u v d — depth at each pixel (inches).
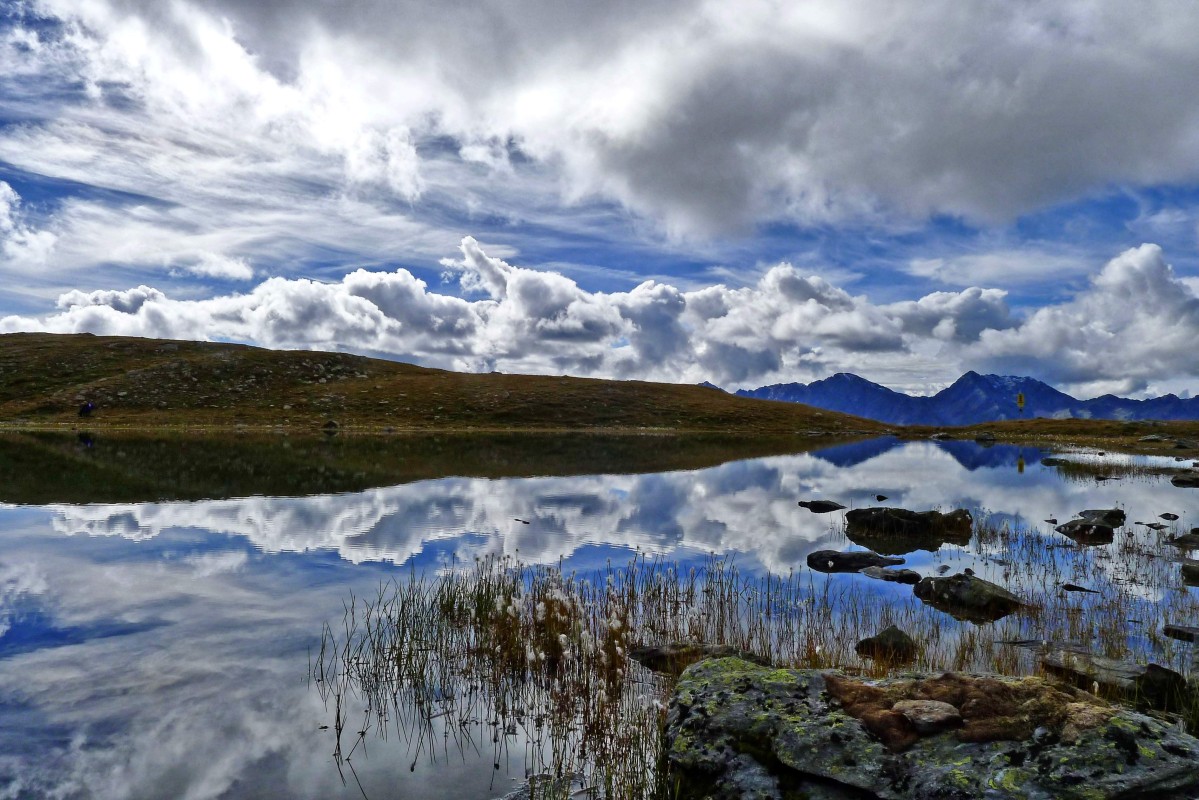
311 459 1879.9
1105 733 240.4
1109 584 678.5
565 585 627.8
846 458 2410.2
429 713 375.9
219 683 405.7
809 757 258.8
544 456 2217.0
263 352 5093.5
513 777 310.8
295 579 639.8
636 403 4790.8
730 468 1941.4
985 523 1047.0
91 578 629.9
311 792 294.0
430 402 4367.6
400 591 593.3
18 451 1914.4
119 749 326.3
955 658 454.3
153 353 4800.7
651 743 335.0
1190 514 1122.7
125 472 1465.3
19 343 4783.5
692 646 454.6
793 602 605.3
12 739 333.1
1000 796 224.8
